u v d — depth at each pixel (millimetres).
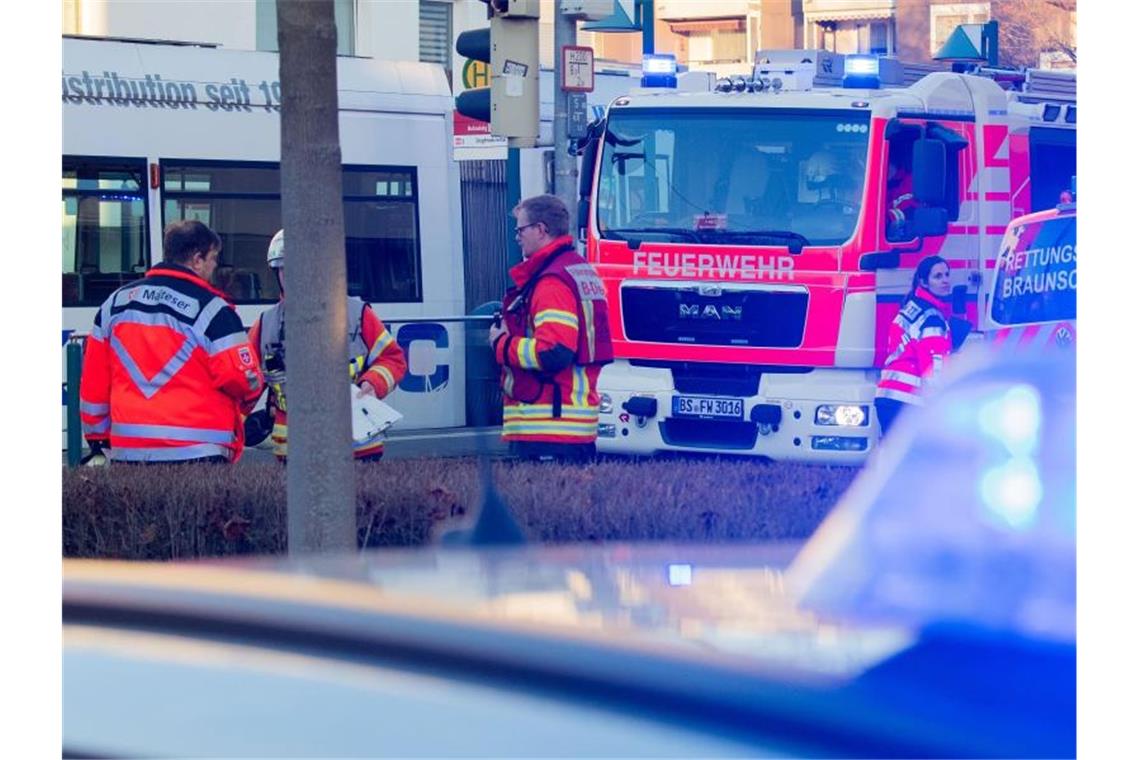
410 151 28562
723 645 8164
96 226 25094
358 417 14500
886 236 20453
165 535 11875
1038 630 7871
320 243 10539
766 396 20625
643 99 21547
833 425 20344
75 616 9812
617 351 21469
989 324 18500
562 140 22531
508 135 20328
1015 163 22719
